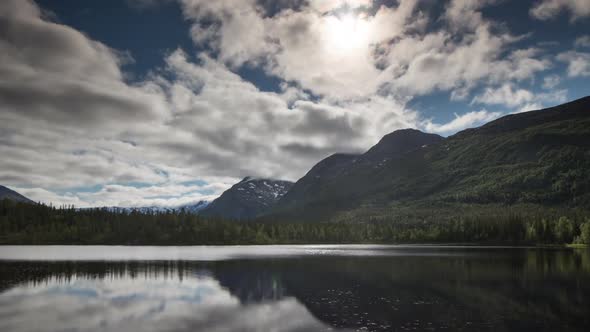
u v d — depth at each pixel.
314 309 52.94
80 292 67.69
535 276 82.69
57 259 136.12
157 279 84.38
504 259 125.44
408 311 50.81
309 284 76.31
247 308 54.53
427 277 83.50
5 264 116.44
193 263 121.69
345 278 84.00
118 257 147.38
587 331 40.97
